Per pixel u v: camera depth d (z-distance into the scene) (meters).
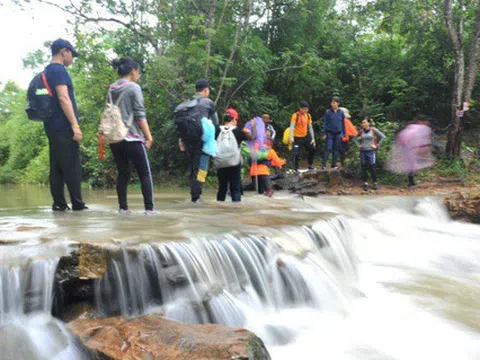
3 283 3.51
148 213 6.59
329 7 23.55
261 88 20.58
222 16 17.92
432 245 8.54
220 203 8.64
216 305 4.13
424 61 20.19
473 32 15.36
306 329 4.36
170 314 3.94
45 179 30.16
